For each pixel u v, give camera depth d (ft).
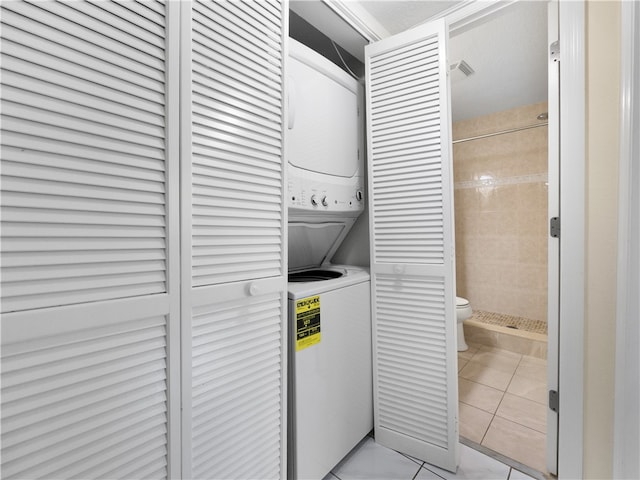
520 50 7.59
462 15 5.77
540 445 6.04
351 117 6.63
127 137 2.56
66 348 2.29
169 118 2.80
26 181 2.11
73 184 2.31
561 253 4.61
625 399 4.05
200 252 3.13
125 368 2.61
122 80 2.53
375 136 6.17
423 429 5.79
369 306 6.34
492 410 7.20
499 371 9.00
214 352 3.29
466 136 12.42
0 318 2.00
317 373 5.04
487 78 9.02
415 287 5.82
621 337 4.07
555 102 5.03
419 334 5.80
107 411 2.53
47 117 2.15
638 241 3.94
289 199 5.12
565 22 4.47
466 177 12.49
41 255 2.17
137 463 2.71
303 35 7.14
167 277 2.84
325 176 5.91
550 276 5.16
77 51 2.28
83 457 2.40
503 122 11.55
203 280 3.16
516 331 10.32
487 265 12.11
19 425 2.11
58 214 2.23
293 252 6.92
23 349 2.10
